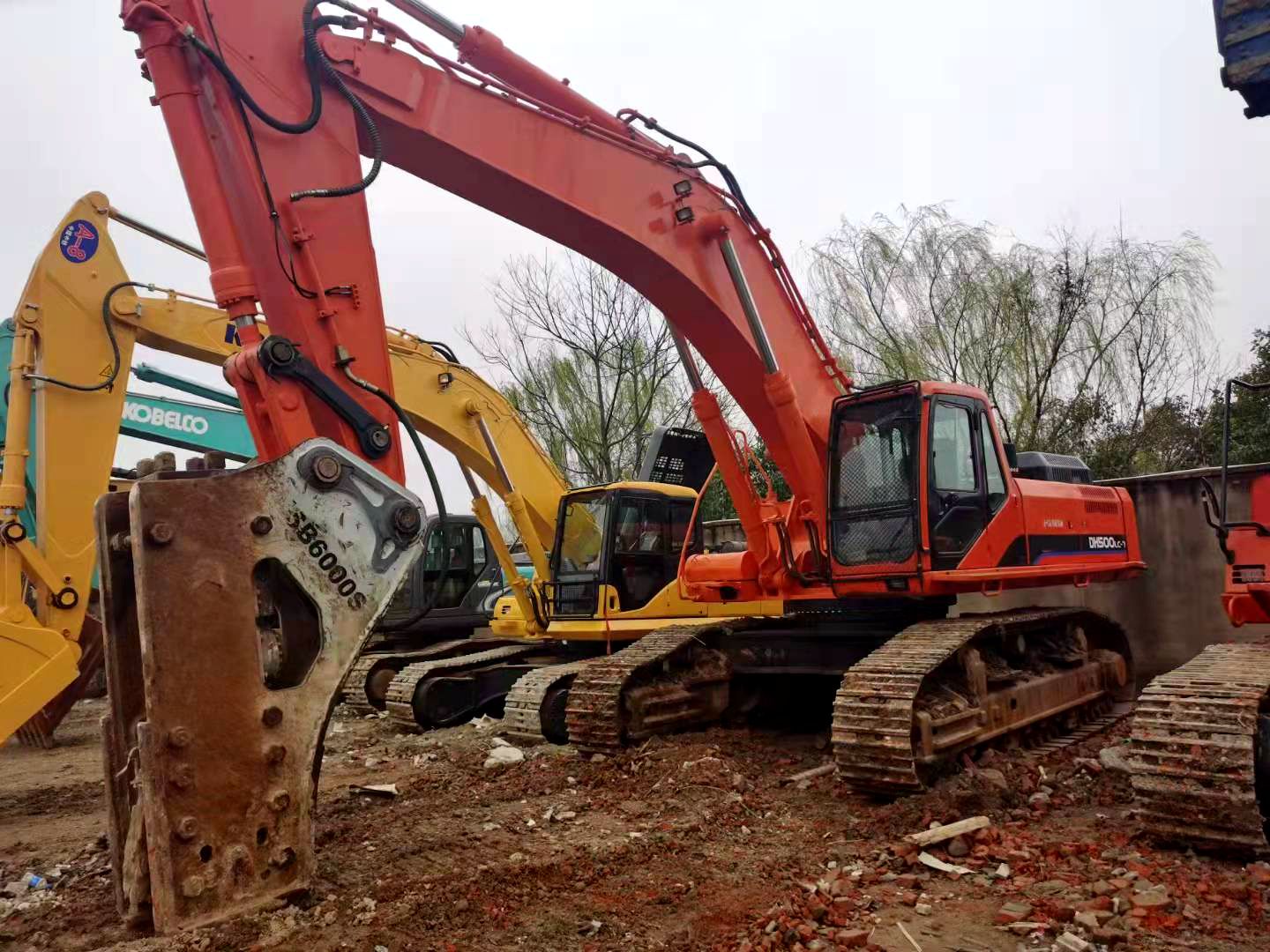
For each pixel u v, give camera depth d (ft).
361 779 23.75
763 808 19.07
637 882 14.74
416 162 17.67
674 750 23.27
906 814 17.42
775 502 25.38
